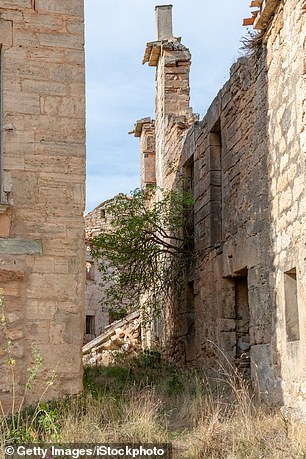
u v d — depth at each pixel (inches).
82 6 424.8
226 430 331.6
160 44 807.1
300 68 366.6
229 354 534.0
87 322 1225.4
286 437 319.0
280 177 406.9
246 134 489.4
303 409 358.0
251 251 469.1
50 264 400.8
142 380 495.2
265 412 382.3
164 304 708.0
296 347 372.2
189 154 671.1
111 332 916.0
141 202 665.0
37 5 418.0
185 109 788.6
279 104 410.0
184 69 795.4
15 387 384.2
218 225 582.2
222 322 539.2
